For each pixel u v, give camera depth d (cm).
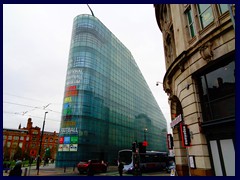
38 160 2428
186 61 1036
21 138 9700
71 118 4300
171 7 1326
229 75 818
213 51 857
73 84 4600
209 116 897
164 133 9650
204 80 953
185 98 1023
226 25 798
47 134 10712
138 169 1642
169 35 1491
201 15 1030
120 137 5619
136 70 7756
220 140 792
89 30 5269
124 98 6319
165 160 3106
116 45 6512
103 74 5384
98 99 4944
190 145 925
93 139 4453
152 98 9000
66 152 4047
